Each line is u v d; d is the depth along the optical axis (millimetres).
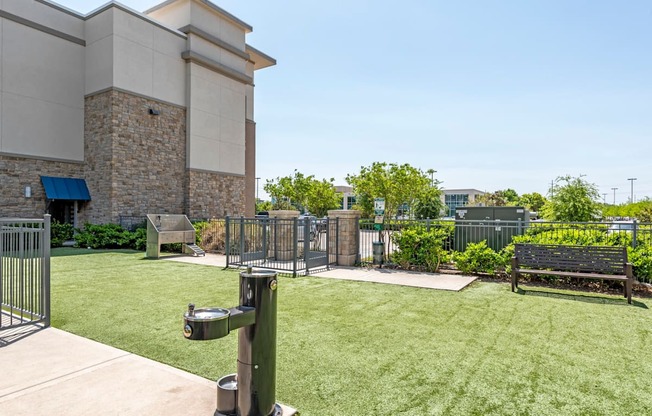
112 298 7043
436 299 7043
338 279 9086
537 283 8523
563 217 18391
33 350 4328
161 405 3082
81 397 3215
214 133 21250
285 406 3084
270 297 2848
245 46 23688
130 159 17422
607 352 4414
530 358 4219
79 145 17625
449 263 10844
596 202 18578
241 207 23031
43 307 5363
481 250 9539
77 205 17875
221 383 3004
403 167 14797
